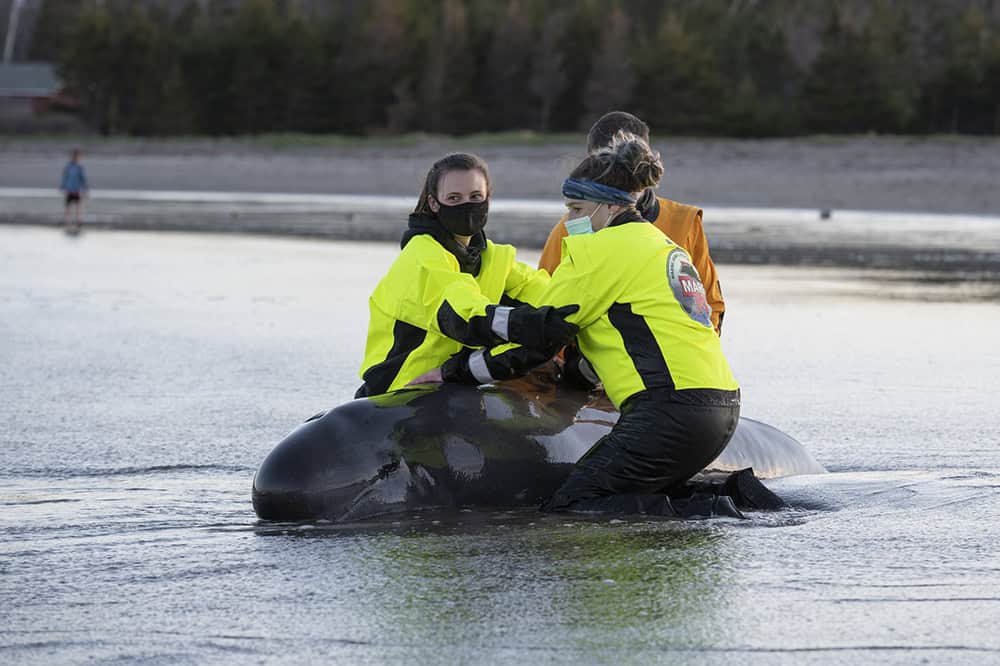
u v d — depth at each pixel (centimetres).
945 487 2305
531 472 2175
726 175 16850
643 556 1848
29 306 5722
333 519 2100
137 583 1759
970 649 1474
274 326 5006
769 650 1474
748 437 2436
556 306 2119
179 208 14150
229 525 2102
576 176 2159
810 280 6869
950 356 4238
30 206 14562
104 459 2689
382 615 1606
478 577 1756
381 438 2141
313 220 11950
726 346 4484
